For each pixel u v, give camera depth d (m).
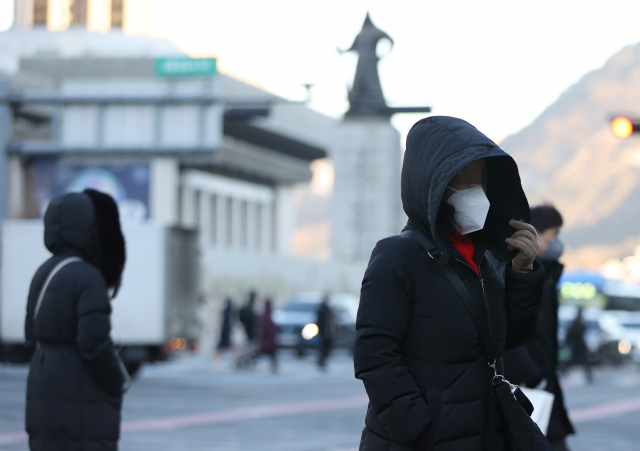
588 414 22.66
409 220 5.27
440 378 4.93
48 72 83.44
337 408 22.92
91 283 6.75
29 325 7.00
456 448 4.87
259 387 29.16
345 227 82.88
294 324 48.94
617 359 51.28
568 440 17.34
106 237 7.16
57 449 6.65
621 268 166.00
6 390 25.52
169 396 25.23
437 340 4.94
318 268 80.25
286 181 139.88
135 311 29.52
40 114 75.00
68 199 7.07
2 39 110.19
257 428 18.58
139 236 29.67
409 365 4.98
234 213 132.25
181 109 33.81
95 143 34.22
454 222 5.12
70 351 6.76
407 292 4.97
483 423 4.95
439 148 4.94
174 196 80.12
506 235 5.38
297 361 48.03
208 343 56.81
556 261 7.97
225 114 33.31
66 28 114.44
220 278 65.00
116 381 6.76
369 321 4.94
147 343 29.41
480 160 5.10
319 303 51.69
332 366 43.19
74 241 7.01
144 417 20.14
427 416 4.81
